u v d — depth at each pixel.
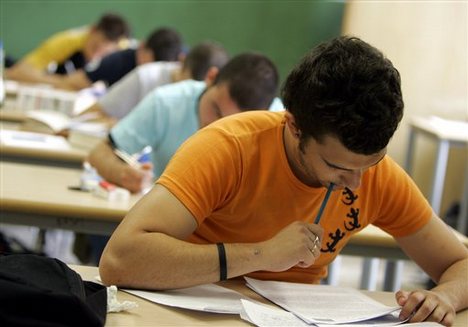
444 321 1.36
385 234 2.13
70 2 5.57
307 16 5.59
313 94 1.18
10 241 3.14
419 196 1.56
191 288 1.38
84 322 1.09
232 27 5.64
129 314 1.21
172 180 1.33
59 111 3.92
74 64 5.29
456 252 1.57
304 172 1.40
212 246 1.32
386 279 2.62
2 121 3.56
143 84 3.46
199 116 2.13
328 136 1.17
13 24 5.54
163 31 4.22
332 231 1.52
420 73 5.01
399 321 1.34
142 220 1.30
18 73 4.89
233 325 1.22
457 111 5.04
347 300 1.43
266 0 5.60
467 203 4.46
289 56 5.64
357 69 1.16
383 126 1.15
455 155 5.12
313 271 1.56
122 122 2.48
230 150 1.38
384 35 4.99
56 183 2.26
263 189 1.41
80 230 2.04
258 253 1.32
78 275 1.24
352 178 1.25
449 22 4.96
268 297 1.38
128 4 5.62
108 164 2.32
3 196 1.97
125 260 1.29
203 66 3.07
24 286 1.08
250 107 1.97
